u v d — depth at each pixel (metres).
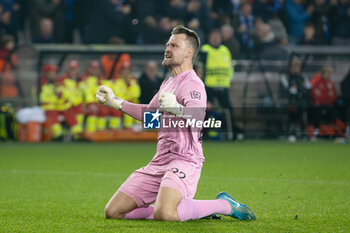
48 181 28.30
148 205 17.47
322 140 61.91
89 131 58.06
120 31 62.25
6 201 21.94
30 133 57.03
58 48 59.25
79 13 62.34
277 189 25.67
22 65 59.84
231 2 64.69
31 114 56.94
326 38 67.94
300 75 62.97
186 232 15.37
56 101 57.50
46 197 23.05
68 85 57.38
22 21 62.56
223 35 62.56
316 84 62.72
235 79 62.78
